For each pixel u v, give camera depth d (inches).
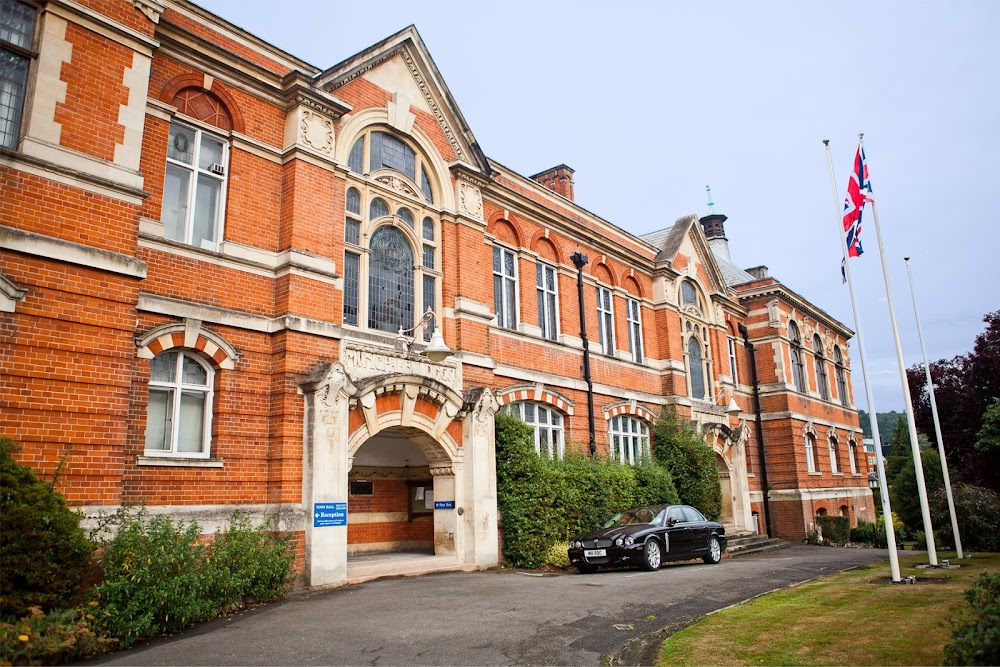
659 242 1112.8
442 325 653.9
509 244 777.6
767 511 1197.7
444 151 695.7
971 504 848.9
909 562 653.9
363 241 593.9
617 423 880.9
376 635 333.1
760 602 407.8
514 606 404.5
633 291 971.3
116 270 401.4
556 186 1014.4
